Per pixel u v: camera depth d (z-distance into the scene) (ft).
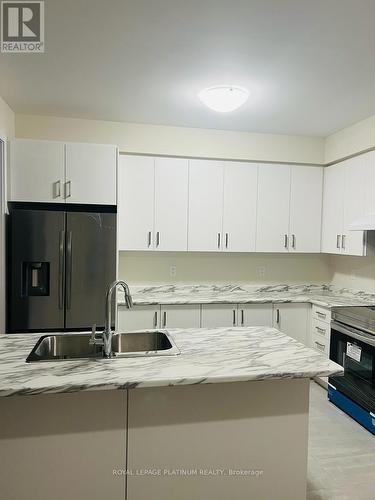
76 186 10.41
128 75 8.26
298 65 7.63
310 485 6.84
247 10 5.80
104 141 11.55
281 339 6.61
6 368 5.04
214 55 7.28
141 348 7.01
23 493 4.92
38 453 4.93
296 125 11.59
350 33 6.42
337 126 11.60
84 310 10.34
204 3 5.64
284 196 12.73
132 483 5.19
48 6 5.76
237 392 5.36
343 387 9.66
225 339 6.59
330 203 12.58
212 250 12.32
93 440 5.05
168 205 12.00
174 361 5.39
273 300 11.83
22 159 10.11
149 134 11.80
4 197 9.81
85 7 5.78
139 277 12.81
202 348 6.05
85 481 5.06
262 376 4.91
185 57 7.38
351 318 9.59
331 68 7.75
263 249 12.63
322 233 13.02
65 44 6.93
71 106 10.30
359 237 10.97
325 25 6.19
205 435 5.32
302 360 5.48
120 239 11.73
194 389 5.25
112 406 5.07
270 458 5.50
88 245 10.33
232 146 12.30
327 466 7.41
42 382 4.55
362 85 8.58
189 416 5.26
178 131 11.97
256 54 7.20
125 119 11.37
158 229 11.95
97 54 7.31
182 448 5.27
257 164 12.53
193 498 5.35
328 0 5.54
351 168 11.45
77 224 10.26
